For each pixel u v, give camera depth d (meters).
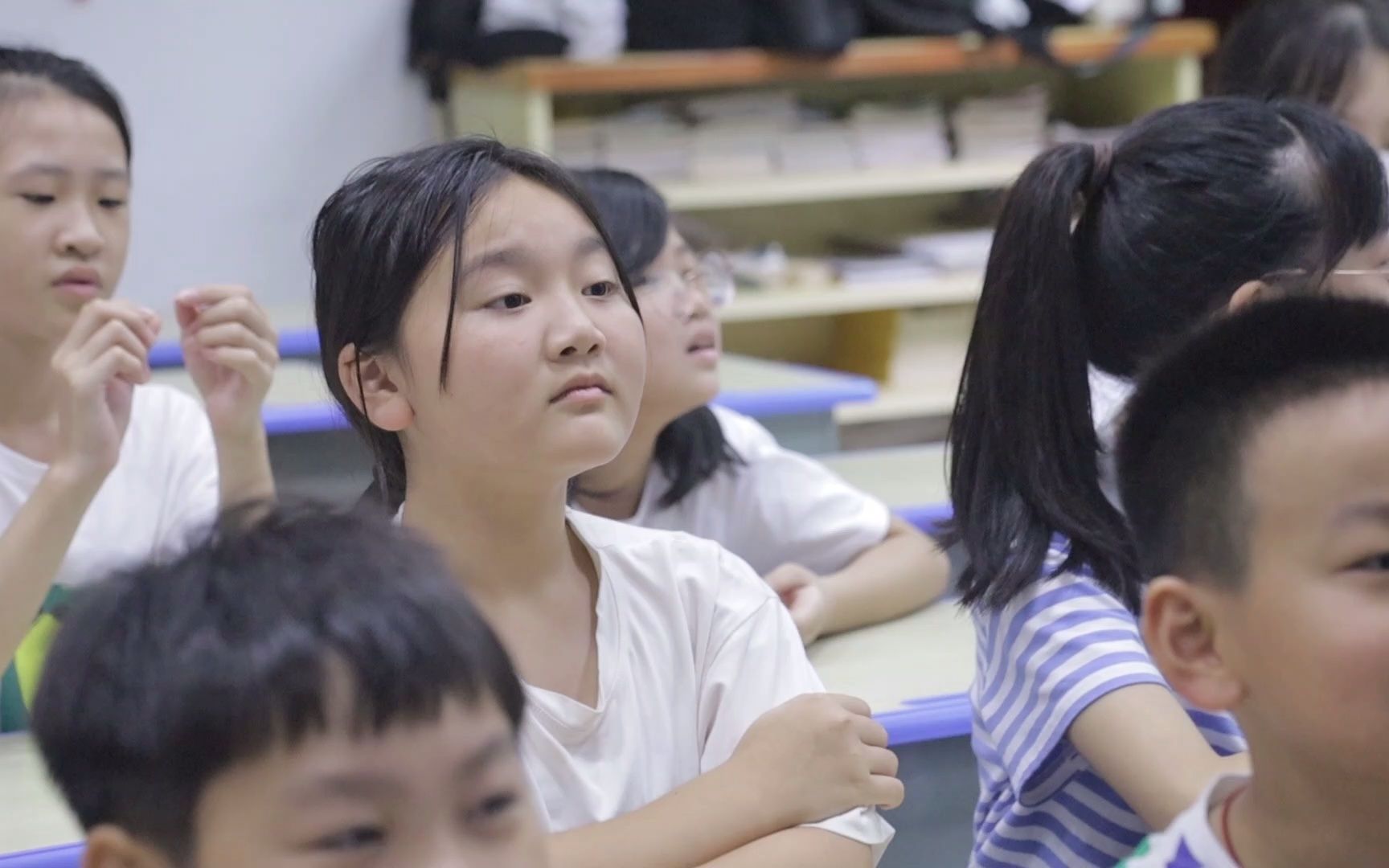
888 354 5.00
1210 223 1.48
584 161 4.50
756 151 4.65
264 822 0.82
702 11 4.44
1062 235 1.52
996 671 1.49
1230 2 5.05
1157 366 1.12
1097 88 5.28
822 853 1.30
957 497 1.56
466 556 1.35
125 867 0.87
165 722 0.84
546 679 1.34
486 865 0.84
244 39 4.74
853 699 1.41
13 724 1.94
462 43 4.55
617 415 1.34
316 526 0.96
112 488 2.22
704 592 1.43
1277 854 1.00
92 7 4.59
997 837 1.49
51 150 2.13
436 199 1.33
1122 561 1.44
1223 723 1.43
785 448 3.18
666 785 1.37
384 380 1.38
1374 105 2.68
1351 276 1.43
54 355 2.06
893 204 5.34
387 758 0.83
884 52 4.50
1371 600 0.94
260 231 4.86
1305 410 0.98
